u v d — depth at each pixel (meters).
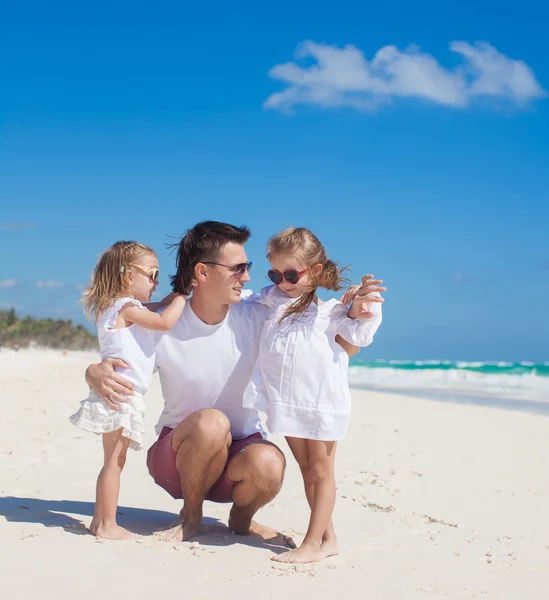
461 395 19.69
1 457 6.02
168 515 4.36
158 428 4.09
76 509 4.32
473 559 3.82
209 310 3.80
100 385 3.65
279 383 3.60
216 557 3.48
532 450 8.29
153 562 3.33
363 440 8.57
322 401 3.54
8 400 10.94
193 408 3.89
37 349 48.44
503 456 7.75
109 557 3.37
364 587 3.19
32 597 2.82
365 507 5.01
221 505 4.71
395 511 4.93
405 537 4.22
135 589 2.97
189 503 3.77
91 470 5.60
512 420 11.57
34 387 13.79
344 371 3.65
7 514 4.07
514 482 6.22
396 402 14.72
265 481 3.62
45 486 4.98
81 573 3.13
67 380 16.19
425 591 3.20
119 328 3.75
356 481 5.92
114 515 3.77
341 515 4.72
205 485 3.70
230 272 3.71
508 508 5.19
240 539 3.86
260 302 3.94
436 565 3.66
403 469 6.61
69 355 41.38
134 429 3.67
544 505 5.33
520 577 3.53
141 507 4.55
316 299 3.79
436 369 41.97
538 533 4.50
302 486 5.49
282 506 4.78
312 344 3.59
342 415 3.57
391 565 3.60
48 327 52.00
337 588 3.15
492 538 4.31
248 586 3.09
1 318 49.34
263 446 3.65
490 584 3.39
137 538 3.70
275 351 3.63
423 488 5.78
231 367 3.84
